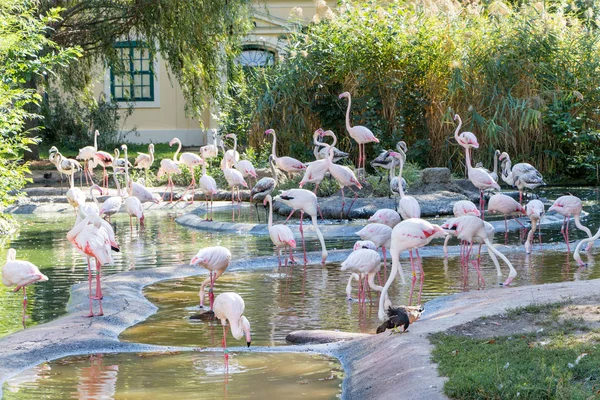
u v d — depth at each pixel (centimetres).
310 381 571
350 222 1489
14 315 796
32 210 1752
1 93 1398
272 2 3017
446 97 2142
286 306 823
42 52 2270
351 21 2269
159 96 3175
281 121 2227
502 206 1163
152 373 595
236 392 546
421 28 2186
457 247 1147
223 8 2312
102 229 770
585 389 455
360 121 2175
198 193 1978
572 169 2211
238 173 1716
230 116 2406
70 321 739
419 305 786
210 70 2397
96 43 2509
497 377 467
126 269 1048
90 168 2081
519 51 2164
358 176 1730
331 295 876
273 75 2270
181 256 1149
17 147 1495
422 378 501
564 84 2205
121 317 767
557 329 591
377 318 764
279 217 1603
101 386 564
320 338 681
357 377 564
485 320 637
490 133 2028
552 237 1251
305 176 1516
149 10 2319
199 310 818
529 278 922
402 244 761
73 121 2934
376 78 2208
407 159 2119
